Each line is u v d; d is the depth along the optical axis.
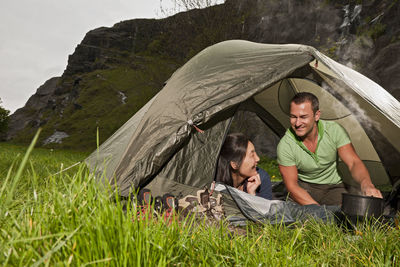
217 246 1.56
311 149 3.28
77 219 1.33
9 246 1.23
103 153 4.00
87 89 55.44
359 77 3.65
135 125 3.82
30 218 1.38
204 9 15.84
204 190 2.79
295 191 3.12
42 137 49.31
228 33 15.66
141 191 2.71
